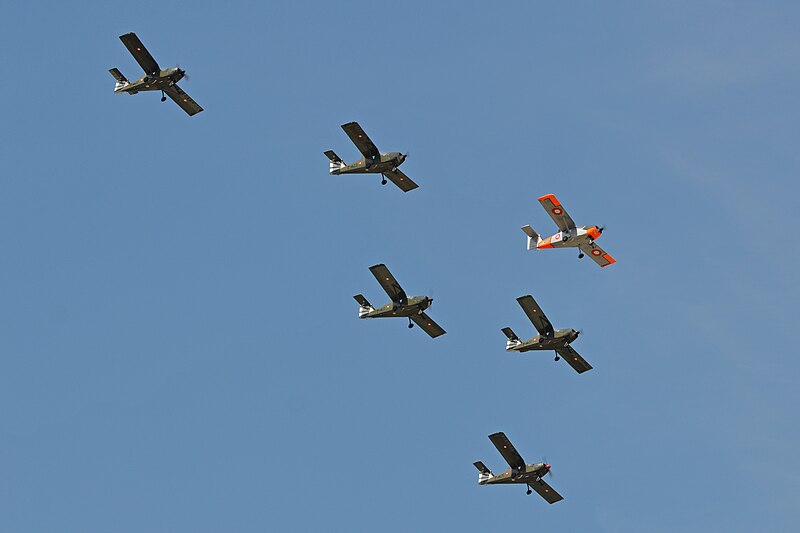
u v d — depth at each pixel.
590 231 190.75
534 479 180.25
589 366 189.00
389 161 187.75
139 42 183.88
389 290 183.88
